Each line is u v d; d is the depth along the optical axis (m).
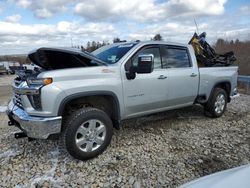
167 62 4.96
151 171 3.56
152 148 4.32
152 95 4.62
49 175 3.48
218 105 6.10
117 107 4.18
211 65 6.33
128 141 4.61
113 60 4.39
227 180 1.77
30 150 4.26
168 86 4.86
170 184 3.26
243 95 9.84
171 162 3.83
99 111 3.88
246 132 5.20
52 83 3.51
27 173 3.54
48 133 3.50
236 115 6.51
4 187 3.22
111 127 4.03
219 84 6.21
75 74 3.70
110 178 3.39
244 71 15.48
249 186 1.63
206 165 3.74
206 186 1.78
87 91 3.76
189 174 3.49
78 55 3.80
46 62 3.91
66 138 3.63
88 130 3.78
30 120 3.52
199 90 5.58
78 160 3.86
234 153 4.16
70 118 3.68
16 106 4.06
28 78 3.60
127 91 4.25
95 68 3.92
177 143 4.56
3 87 16.73
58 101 3.52
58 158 3.96
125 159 3.91
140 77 4.40
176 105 5.24
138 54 4.49
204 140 4.72
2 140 4.76
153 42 4.79
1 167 3.71
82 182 3.30
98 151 3.91
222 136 4.94
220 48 17.09
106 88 3.96
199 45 6.44
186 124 5.65
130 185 3.23
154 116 6.17
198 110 6.81
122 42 5.02
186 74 5.21
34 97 3.54
